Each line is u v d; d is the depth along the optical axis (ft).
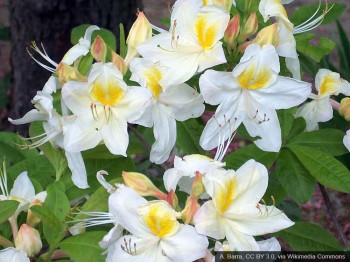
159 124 1.95
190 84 2.06
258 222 1.72
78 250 1.79
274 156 2.01
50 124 1.94
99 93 1.88
